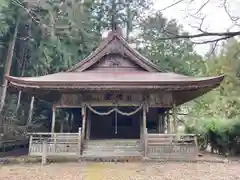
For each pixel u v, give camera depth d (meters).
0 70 22.75
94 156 15.00
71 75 17.33
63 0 23.27
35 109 26.59
